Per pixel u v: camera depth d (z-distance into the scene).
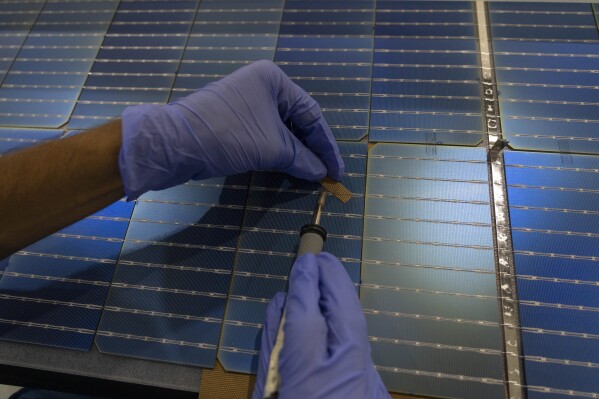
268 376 0.23
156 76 0.37
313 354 0.23
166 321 0.29
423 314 0.27
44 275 0.31
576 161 0.30
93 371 0.28
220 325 0.28
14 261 0.31
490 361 0.26
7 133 0.36
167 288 0.29
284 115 0.31
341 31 0.37
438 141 0.32
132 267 0.30
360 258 0.29
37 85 0.38
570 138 0.31
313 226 0.28
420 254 0.29
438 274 0.28
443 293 0.28
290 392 0.22
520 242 0.28
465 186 0.30
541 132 0.31
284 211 0.31
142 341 0.28
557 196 0.29
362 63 0.35
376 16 0.37
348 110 0.34
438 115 0.33
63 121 0.36
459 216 0.30
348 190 0.31
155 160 0.25
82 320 0.29
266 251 0.30
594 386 0.25
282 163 0.30
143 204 0.32
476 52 0.35
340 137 0.33
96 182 0.24
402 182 0.31
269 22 0.38
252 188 0.32
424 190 0.30
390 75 0.35
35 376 0.29
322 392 0.22
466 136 0.32
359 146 0.32
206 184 0.32
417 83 0.34
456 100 0.33
